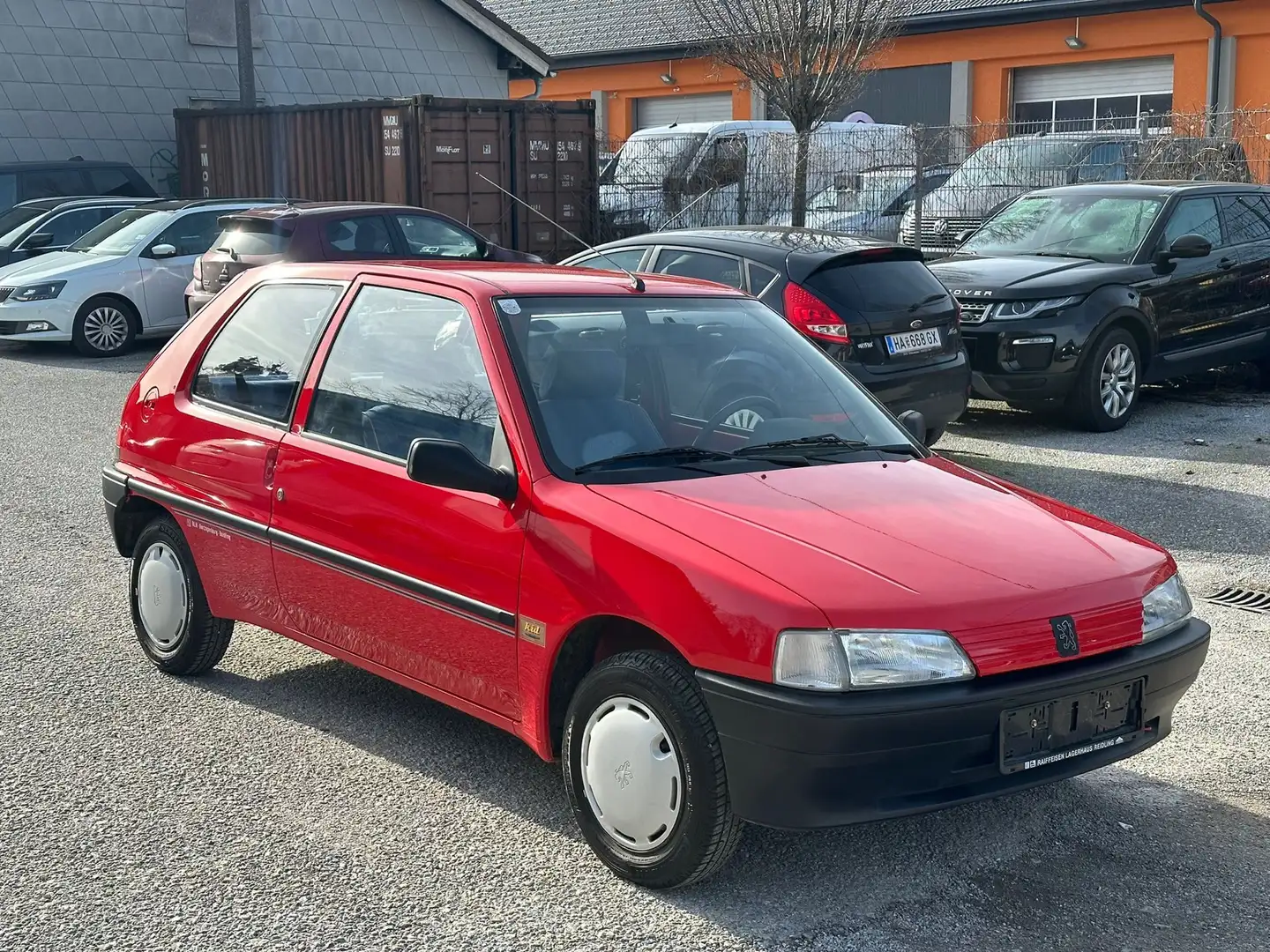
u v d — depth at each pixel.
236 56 23.67
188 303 14.22
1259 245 12.07
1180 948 3.52
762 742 3.46
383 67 25.30
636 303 4.75
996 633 3.57
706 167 19.58
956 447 10.10
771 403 4.66
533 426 4.13
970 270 10.96
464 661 4.25
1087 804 4.40
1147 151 17.30
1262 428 10.80
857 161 18.88
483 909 3.67
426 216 14.34
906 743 3.45
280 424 4.91
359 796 4.38
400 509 4.37
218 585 5.18
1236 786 4.54
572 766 3.92
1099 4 27.75
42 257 16.92
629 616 3.71
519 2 38.72
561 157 18.86
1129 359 10.70
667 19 34.59
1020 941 3.54
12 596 6.55
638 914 3.65
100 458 9.93
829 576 3.58
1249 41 26.69
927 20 29.86
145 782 4.47
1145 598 3.89
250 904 3.68
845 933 3.57
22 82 21.56
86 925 3.57
